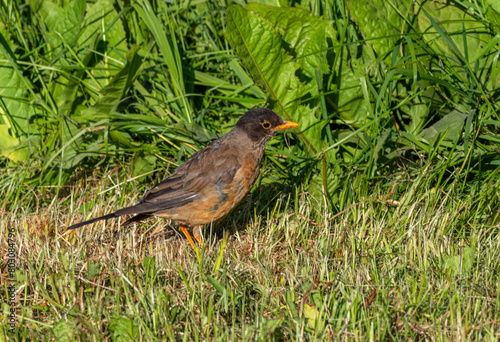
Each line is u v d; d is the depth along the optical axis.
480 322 6.52
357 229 9.23
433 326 6.55
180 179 9.21
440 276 7.75
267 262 8.43
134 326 6.58
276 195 10.29
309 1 11.37
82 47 12.19
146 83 12.23
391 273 7.74
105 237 9.55
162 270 8.16
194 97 12.23
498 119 9.78
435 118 11.18
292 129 10.53
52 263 8.29
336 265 8.26
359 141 10.52
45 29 12.16
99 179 11.12
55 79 11.96
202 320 6.82
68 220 9.68
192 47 12.61
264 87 10.55
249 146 9.34
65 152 10.94
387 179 10.29
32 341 6.59
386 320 6.46
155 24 11.38
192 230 10.06
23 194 10.80
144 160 10.83
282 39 10.50
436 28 10.26
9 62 11.48
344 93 10.92
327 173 9.92
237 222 10.28
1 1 12.35
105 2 12.12
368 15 10.60
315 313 6.66
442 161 9.83
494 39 10.04
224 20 12.47
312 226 9.64
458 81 10.58
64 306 7.29
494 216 9.52
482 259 8.27
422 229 8.95
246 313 7.21
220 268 8.23
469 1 11.08
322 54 10.62
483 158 10.10
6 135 11.56
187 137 10.94
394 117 10.96
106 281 8.04
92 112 11.38
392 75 10.08
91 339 6.65
